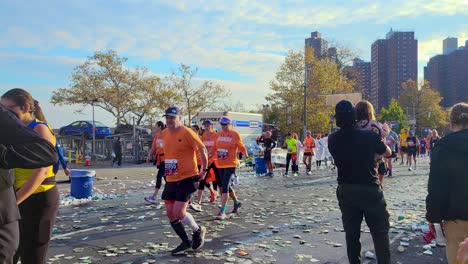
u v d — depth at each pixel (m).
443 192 3.27
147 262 5.41
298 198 10.96
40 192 3.62
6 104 3.51
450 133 3.38
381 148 4.03
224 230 7.20
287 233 6.99
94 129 31.97
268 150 18.02
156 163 10.38
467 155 3.20
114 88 44.19
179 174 5.76
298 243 6.34
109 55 44.03
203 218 8.28
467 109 3.36
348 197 4.07
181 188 5.76
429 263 5.29
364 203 3.99
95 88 43.53
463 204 3.20
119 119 44.81
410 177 16.22
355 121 4.17
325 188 13.20
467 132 3.29
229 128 8.44
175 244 6.34
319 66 49.00
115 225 7.71
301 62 48.94
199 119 26.50
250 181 15.66
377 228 4.03
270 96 50.44
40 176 3.32
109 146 30.58
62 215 8.70
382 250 4.01
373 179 4.03
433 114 87.44
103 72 44.25
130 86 45.03
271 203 10.11
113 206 9.86
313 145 19.17
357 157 4.02
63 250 6.01
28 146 2.64
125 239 6.66
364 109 4.92
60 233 7.05
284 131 49.97
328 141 4.31
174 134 5.75
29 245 3.59
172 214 5.79
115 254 5.77
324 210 9.08
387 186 13.28
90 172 11.23
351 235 4.10
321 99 48.03
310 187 13.50
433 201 3.31
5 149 2.56
